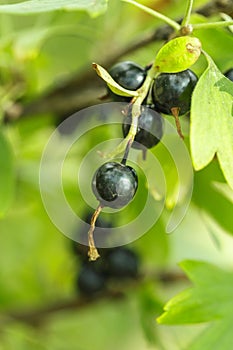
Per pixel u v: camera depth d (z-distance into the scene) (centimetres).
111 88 27
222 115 27
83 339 47
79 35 39
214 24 27
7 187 34
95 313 45
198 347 32
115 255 38
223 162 27
